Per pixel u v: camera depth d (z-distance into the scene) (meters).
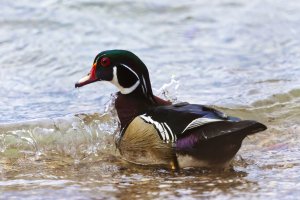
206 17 21.05
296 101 15.27
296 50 19.14
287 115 14.59
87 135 13.43
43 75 17.12
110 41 19.17
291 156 12.59
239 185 11.16
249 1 22.38
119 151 12.51
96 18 20.39
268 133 13.73
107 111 13.73
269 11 21.70
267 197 10.62
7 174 11.77
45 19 19.92
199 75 17.17
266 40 19.83
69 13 20.44
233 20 20.97
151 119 11.93
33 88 16.39
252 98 15.37
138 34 19.77
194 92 15.97
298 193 10.79
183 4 21.61
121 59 12.39
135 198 10.69
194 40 19.66
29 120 13.77
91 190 11.06
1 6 20.48
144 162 12.18
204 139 11.25
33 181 11.45
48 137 13.34
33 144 13.13
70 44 18.75
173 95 15.66
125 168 12.12
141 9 21.05
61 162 12.47
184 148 11.55
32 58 17.88
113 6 20.97
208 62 18.09
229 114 14.62
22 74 17.09
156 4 21.33
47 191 10.99
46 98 15.79
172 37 19.77
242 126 10.91
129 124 12.21
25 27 19.50
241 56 18.69
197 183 11.28
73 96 15.91
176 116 11.66
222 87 16.36
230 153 11.51
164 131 11.70
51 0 20.91
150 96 12.44
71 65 17.56
